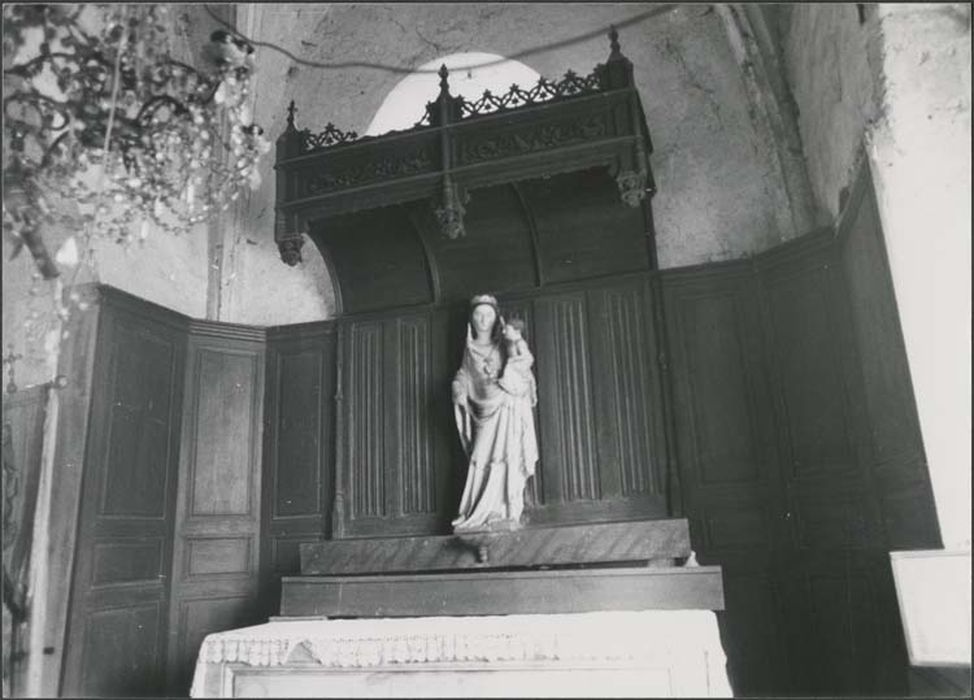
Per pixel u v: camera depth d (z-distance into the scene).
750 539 6.12
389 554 6.08
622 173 5.88
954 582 3.95
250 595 6.88
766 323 6.43
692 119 7.32
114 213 6.19
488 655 4.58
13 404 4.89
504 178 6.10
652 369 6.61
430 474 6.85
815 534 5.89
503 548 5.84
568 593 5.37
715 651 4.47
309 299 7.73
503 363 6.38
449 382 7.00
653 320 6.69
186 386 6.94
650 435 6.48
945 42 4.66
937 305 4.43
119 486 6.03
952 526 4.25
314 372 7.37
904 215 4.57
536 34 7.95
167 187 4.64
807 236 6.15
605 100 6.04
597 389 6.68
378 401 7.12
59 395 5.71
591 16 7.81
